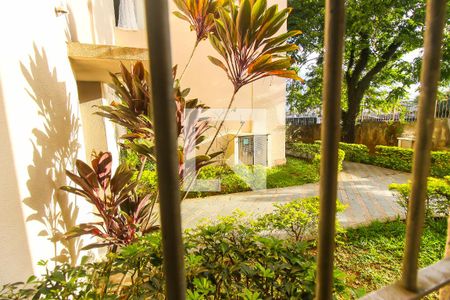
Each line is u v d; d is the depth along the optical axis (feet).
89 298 3.46
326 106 1.58
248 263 4.34
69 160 7.80
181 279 1.51
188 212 14.25
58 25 7.36
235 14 7.48
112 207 6.91
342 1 1.48
